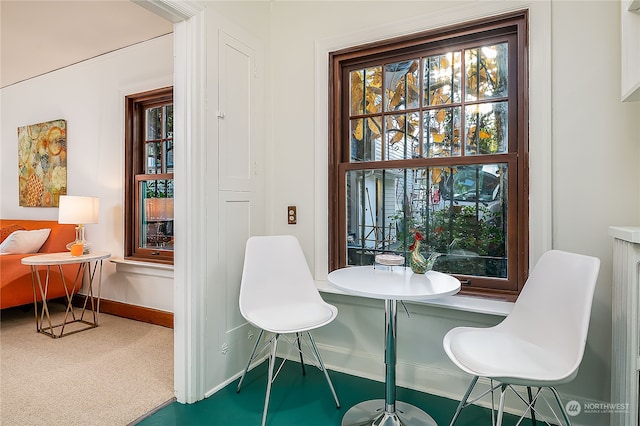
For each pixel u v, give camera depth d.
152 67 3.13
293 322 1.71
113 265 3.42
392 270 1.93
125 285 3.35
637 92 1.35
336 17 2.27
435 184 2.06
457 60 1.99
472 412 1.80
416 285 1.59
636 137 1.55
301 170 2.40
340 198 2.30
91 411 1.78
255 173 2.35
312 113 2.36
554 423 1.69
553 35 1.70
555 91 1.70
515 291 1.84
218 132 2.04
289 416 1.76
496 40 1.89
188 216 1.88
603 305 1.61
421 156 2.08
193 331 1.88
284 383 2.10
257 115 2.37
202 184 1.92
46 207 3.96
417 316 2.02
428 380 2.00
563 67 1.68
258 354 2.37
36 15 2.71
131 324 3.14
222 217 2.07
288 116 2.45
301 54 2.39
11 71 3.85
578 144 1.65
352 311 2.22
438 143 2.04
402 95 2.14
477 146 1.94
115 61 3.36
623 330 1.31
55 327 3.05
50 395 1.92
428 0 2.00
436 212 2.05
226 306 2.10
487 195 1.92
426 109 2.07
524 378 1.13
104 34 3.04
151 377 2.14
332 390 1.85
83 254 3.06
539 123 1.72
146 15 2.71
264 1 2.44
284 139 2.46
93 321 3.21
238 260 2.20
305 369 2.29
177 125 1.89
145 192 3.32
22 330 2.97
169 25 2.88
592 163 1.63
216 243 2.02
